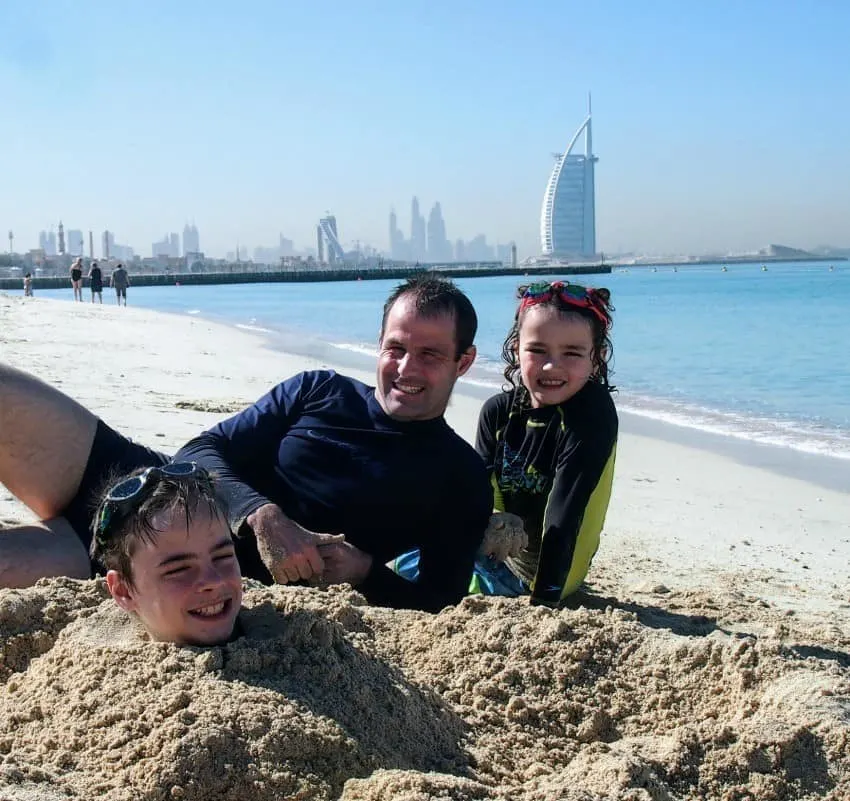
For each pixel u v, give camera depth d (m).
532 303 4.24
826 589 5.22
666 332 26.34
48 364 13.44
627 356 19.78
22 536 3.62
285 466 3.87
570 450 4.11
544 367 4.18
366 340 24.48
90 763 2.22
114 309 34.38
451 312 3.70
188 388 11.93
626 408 12.89
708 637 3.23
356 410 3.86
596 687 3.01
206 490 2.76
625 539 6.12
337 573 3.60
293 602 2.93
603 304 4.28
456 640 3.18
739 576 5.38
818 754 2.58
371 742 2.44
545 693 2.98
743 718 2.79
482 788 2.26
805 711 2.71
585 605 4.32
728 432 10.98
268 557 3.51
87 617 2.90
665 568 5.46
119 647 2.62
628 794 2.31
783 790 2.50
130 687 2.45
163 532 2.63
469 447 3.89
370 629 3.25
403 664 3.10
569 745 2.80
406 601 3.71
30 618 2.92
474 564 4.07
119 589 2.74
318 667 2.60
